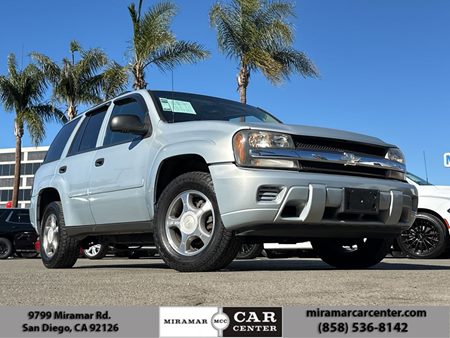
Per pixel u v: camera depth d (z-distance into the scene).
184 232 4.55
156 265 7.04
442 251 9.23
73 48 25.80
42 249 6.50
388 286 3.38
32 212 6.89
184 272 4.50
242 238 4.34
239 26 19.44
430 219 9.27
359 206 4.49
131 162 5.16
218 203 4.28
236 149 4.27
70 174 6.08
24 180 74.56
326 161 4.47
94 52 25.52
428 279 3.79
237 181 4.19
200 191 4.47
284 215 4.27
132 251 13.98
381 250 5.37
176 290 3.21
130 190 5.12
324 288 3.28
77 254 6.20
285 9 19.75
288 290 3.20
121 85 20.41
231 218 4.21
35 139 27.48
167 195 4.68
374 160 4.79
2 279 4.07
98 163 5.62
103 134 5.86
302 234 4.44
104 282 3.72
